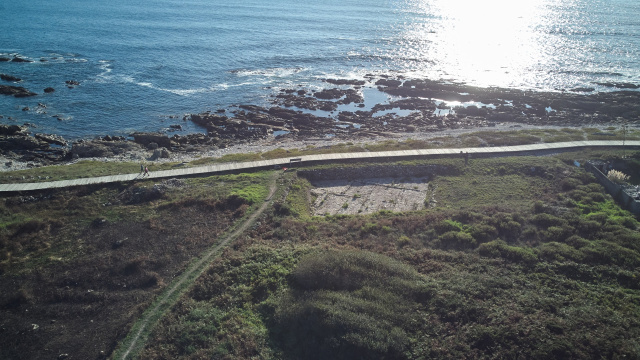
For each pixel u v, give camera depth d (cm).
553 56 11644
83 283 3095
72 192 4394
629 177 4616
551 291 2809
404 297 2744
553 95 8431
